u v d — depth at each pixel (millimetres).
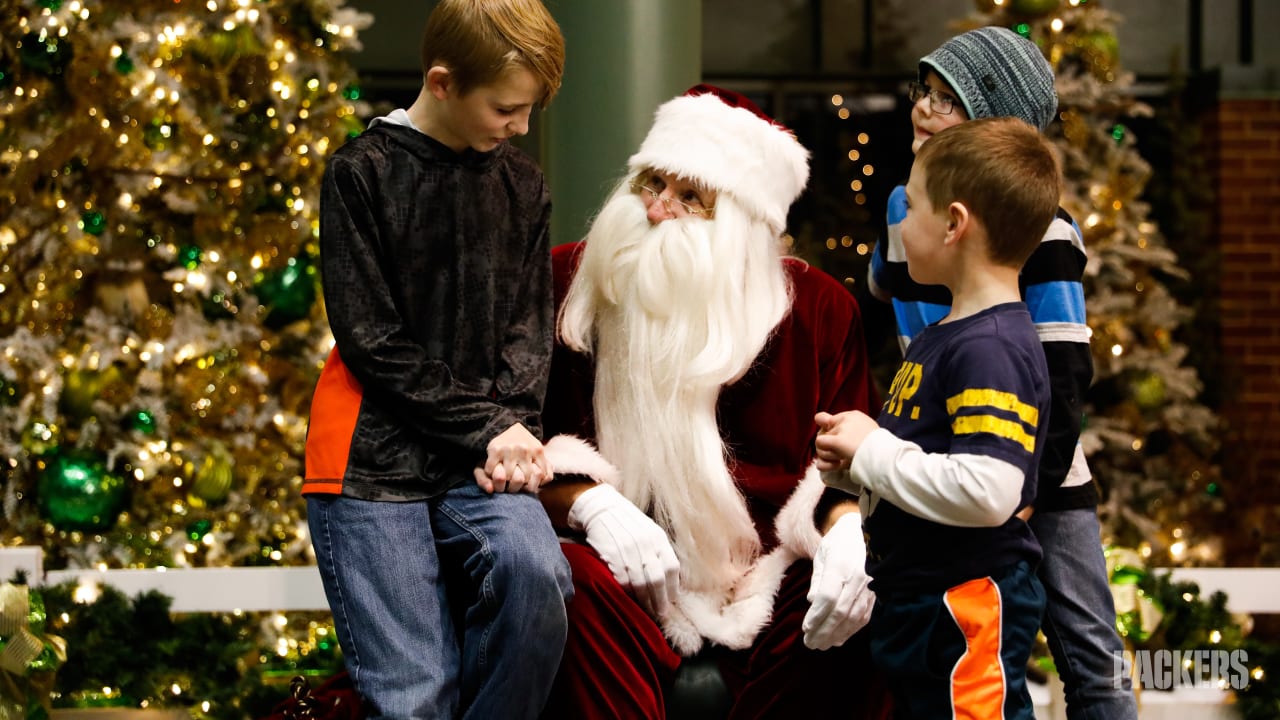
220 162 4727
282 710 2645
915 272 2260
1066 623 2492
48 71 4492
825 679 2539
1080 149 5188
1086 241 5156
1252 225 6742
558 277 2955
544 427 2859
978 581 2121
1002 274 2195
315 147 4758
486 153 2533
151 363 4449
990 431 2043
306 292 4695
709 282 2662
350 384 2443
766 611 2637
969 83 2594
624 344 2730
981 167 2135
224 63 4637
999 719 2062
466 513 2420
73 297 4676
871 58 6992
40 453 4414
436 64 2373
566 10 3738
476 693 2398
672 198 2756
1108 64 5129
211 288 4586
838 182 7020
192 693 3514
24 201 4590
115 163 4641
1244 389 6637
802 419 2812
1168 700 3582
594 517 2582
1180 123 6871
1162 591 3713
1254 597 3879
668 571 2559
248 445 4602
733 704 2627
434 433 2406
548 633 2359
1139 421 5301
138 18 4621
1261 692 3621
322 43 4922
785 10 6988
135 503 4520
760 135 2770
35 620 3184
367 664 2324
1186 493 5637
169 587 3668
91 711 3467
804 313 2844
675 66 3777
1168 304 5316
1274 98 6734
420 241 2453
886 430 2230
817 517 2691
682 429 2664
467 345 2490
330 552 2383
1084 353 2363
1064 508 2498
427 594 2369
